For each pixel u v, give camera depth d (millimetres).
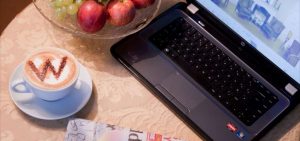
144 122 823
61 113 786
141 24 918
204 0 935
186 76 879
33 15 928
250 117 837
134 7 901
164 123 828
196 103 846
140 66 878
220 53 920
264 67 906
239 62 911
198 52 915
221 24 933
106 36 882
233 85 877
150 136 791
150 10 952
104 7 873
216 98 857
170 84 864
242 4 862
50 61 780
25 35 898
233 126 822
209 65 900
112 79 866
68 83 761
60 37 908
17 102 782
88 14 848
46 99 783
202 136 814
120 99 843
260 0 828
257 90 874
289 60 843
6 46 876
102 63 885
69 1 860
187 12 964
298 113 877
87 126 778
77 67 788
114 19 884
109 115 819
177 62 896
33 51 812
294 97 870
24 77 754
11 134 769
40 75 759
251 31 880
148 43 911
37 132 777
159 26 935
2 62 853
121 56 884
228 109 845
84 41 910
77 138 764
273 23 830
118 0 889
